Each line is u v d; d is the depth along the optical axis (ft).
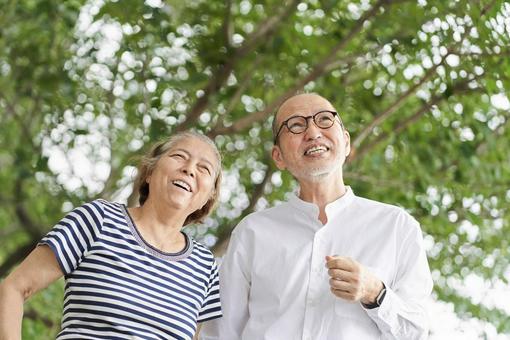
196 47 22.79
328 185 11.42
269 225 11.54
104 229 9.93
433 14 19.47
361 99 24.18
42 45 23.21
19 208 24.85
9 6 22.67
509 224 26.05
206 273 10.57
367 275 10.00
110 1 21.42
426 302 10.78
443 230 25.43
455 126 23.71
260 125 26.11
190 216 11.37
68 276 9.76
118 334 9.53
